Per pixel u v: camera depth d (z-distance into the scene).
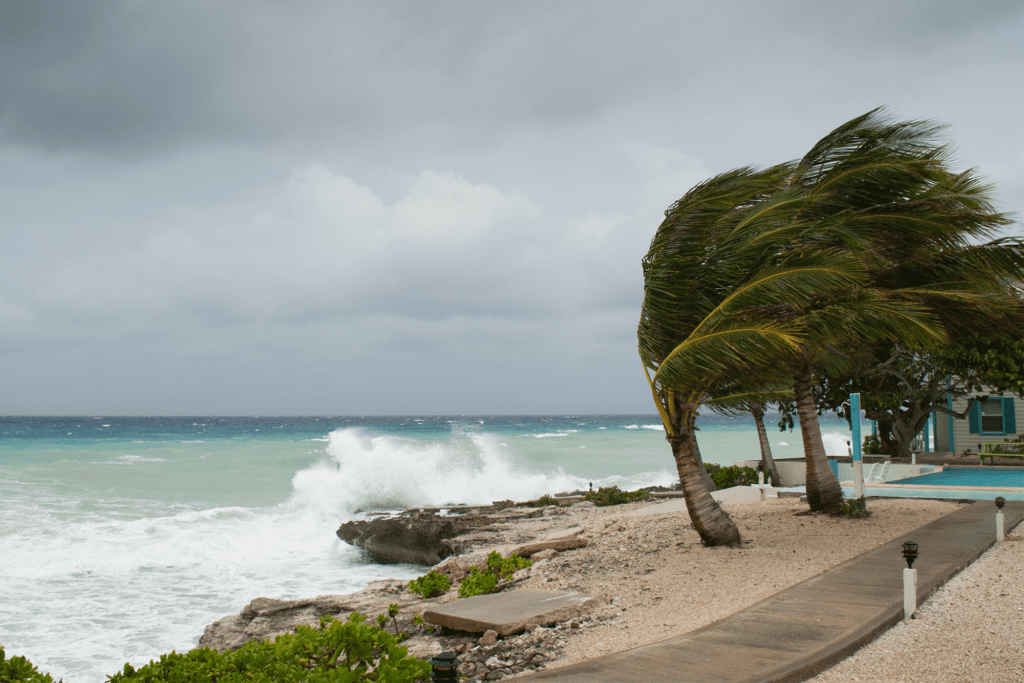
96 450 51.62
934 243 12.82
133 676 4.49
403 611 10.34
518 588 10.77
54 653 10.66
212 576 15.86
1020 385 21.33
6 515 21.44
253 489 30.14
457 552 16.94
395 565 17.81
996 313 13.68
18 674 4.28
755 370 10.06
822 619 6.90
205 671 4.54
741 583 9.10
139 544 18.16
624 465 44.78
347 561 18.11
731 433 88.38
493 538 17.67
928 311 13.39
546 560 12.42
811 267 10.14
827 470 13.71
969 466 25.19
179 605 13.41
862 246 11.53
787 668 5.48
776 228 11.21
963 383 27.66
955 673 5.51
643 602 8.70
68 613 12.77
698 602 8.39
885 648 6.21
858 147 12.92
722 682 5.25
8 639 11.29
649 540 12.65
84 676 9.75
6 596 13.78
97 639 11.34
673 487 28.53
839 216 12.05
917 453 30.22
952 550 10.16
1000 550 10.38
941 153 12.49
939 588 8.25
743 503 16.53
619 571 10.65
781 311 10.28
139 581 15.20
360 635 4.70
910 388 24.70
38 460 42.53
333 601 11.66
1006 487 17.33
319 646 4.68
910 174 12.34
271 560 17.84
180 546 18.20
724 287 11.41
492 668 6.78
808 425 13.91
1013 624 6.79
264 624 10.84
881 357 24.88
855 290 11.84
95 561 16.45
